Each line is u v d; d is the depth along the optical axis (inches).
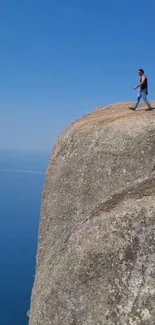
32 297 1155.9
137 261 839.1
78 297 873.5
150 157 1055.6
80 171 1178.0
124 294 828.6
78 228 996.6
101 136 1175.6
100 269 866.1
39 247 1268.5
